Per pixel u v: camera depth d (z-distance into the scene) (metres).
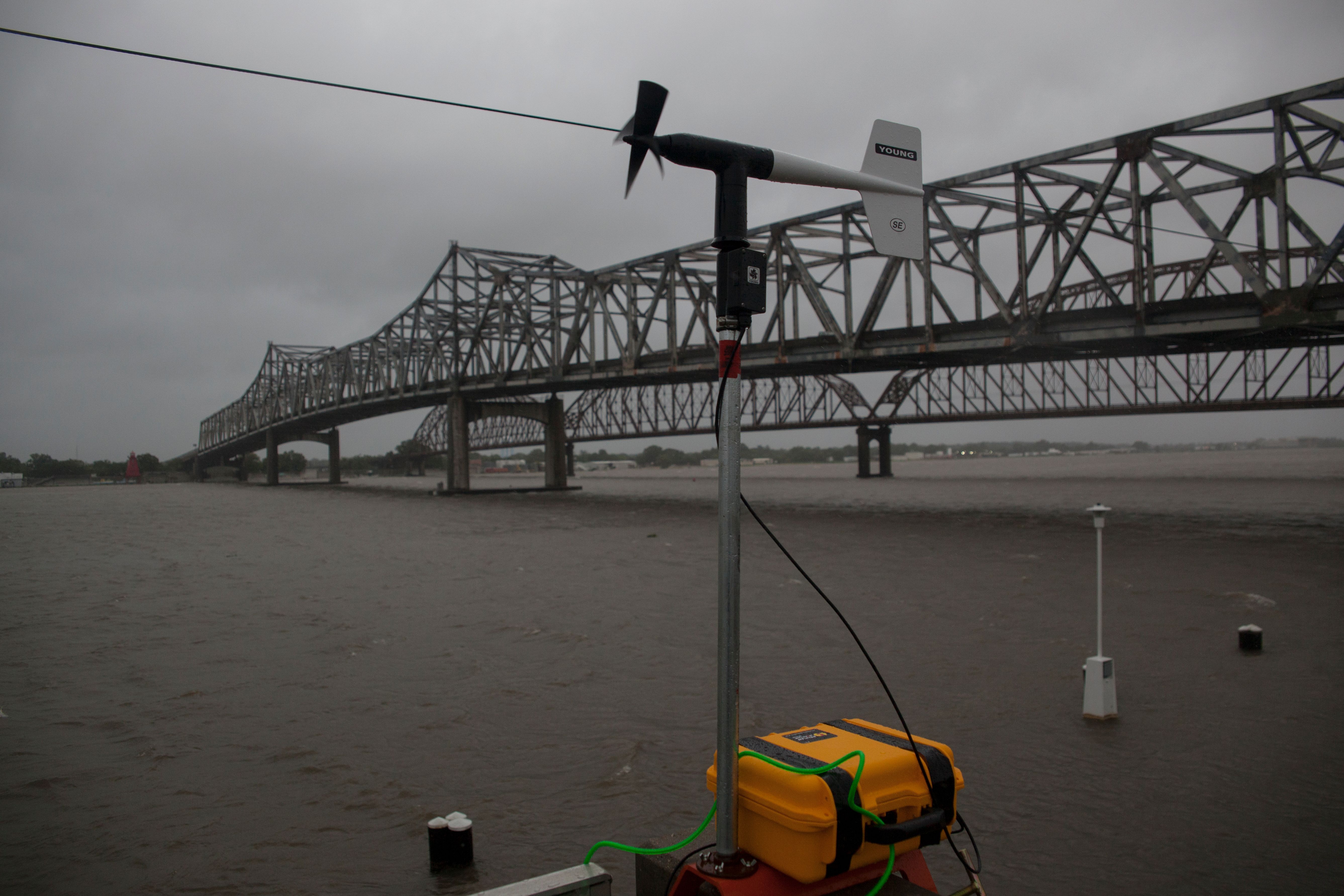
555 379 74.00
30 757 10.45
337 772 9.74
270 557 34.38
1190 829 7.66
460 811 8.57
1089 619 17.30
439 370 94.62
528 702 12.45
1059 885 6.76
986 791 8.63
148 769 9.99
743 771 4.13
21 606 22.78
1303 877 6.79
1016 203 37.88
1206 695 11.66
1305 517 40.97
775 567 26.91
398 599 22.64
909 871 4.26
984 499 66.12
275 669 14.87
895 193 4.76
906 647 15.25
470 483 105.06
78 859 7.70
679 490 104.00
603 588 23.91
